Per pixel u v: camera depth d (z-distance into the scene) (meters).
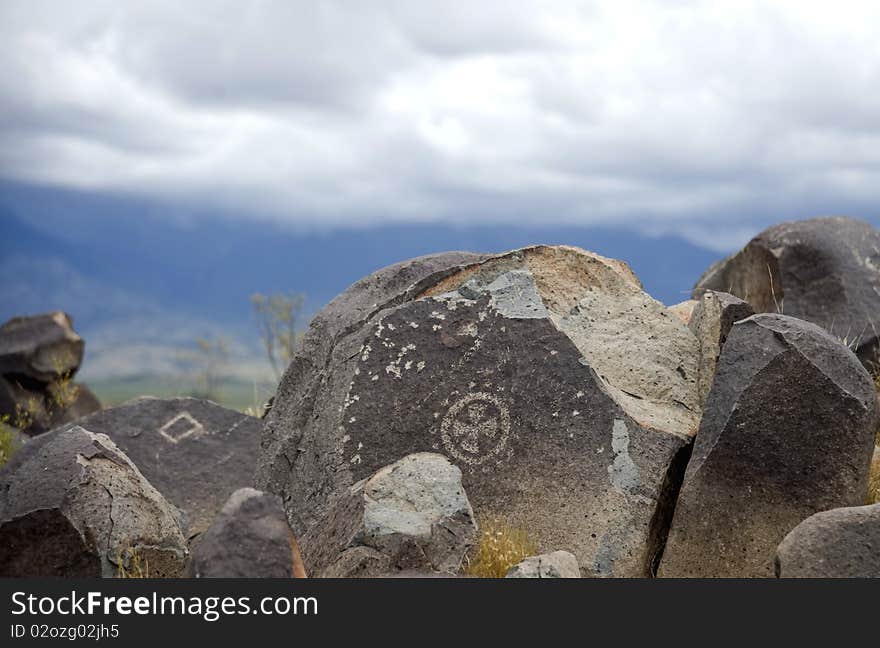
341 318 8.73
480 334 7.90
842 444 7.02
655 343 8.31
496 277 8.36
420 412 7.75
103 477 7.16
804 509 7.01
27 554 6.82
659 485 7.46
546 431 7.63
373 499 6.81
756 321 7.40
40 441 11.30
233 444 11.62
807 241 12.30
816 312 12.05
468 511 6.81
